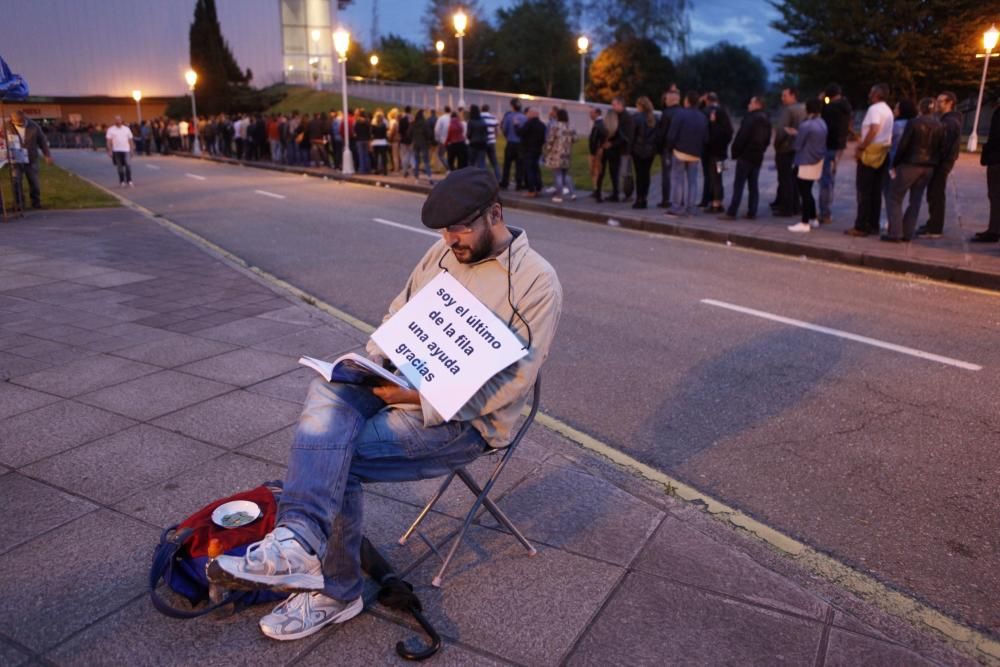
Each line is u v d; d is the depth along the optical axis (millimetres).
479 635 2422
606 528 3080
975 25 32250
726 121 12000
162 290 7289
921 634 2547
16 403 4273
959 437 4176
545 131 14656
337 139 22719
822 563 3004
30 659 2275
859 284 7914
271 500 2662
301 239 10711
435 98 43562
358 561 2387
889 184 9523
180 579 2445
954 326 6309
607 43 63281
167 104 59688
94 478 3383
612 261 9062
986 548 3145
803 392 4840
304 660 2291
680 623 2496
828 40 35844
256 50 60188
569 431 4227
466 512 3174
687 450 4062
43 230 11133
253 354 5250
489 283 2408
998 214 9383
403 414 2350
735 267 8766
